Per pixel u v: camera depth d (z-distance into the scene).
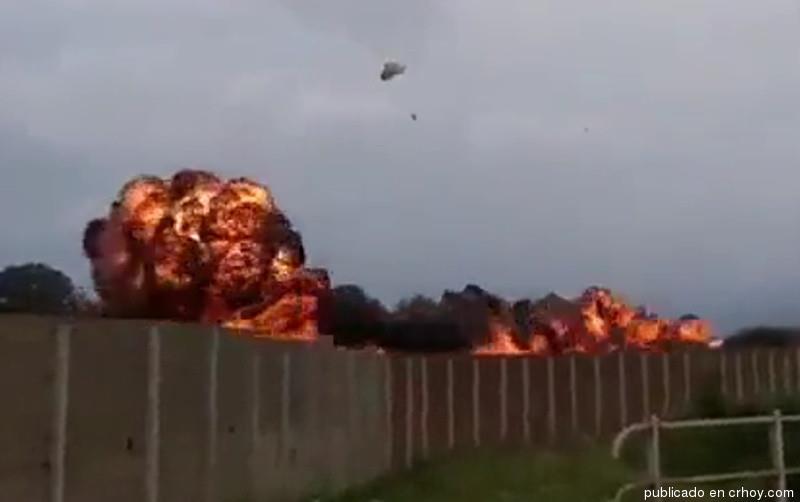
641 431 17.97
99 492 9.26
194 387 11.45
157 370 10.48
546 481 16.83
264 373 13.87
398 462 19.72
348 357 17.70
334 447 16.83
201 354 11.68
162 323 10.68
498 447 20.38
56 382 8.61
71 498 8.78
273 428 14.16
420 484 16.97
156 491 10.38
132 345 10.01
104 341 9.45
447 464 18.41
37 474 8.34
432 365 20.62
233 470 12.61
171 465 10.76
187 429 11.23
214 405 12.02
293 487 14.91
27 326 8.32
